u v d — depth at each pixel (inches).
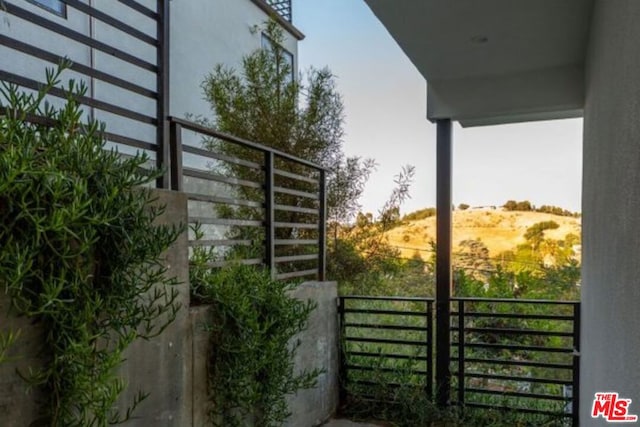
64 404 62.9
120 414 76.5
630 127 63.6
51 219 57.7
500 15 123.3
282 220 211.5
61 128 63.7
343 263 226.1
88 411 68.4
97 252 68.7
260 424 115.7
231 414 107.3
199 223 109.2
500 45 141.3
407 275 229.3
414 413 160.6
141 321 76.2
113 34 204.7
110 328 71.6
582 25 128.0
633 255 60.6
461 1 116.6
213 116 256.4
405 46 142.4
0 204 55.4
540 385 171.5
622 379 69.2
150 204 83.9
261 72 221.8
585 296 137.3
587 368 128.1
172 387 89.7
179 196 91.5
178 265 91.6
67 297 63.5
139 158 73.0
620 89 72.9
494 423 154.7
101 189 66.4
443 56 149.7
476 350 178.1
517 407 159.9
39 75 170.1
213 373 102.3
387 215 231.0
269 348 109.4
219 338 103.0
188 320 94.6
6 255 54.7
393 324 178.9
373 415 165.8
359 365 173.2
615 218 77.4
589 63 131.4
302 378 129.3
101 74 80.7
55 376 62.3
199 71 255.4
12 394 59.0
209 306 101.4
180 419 91.7
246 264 124.1
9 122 56.9
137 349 81.0
